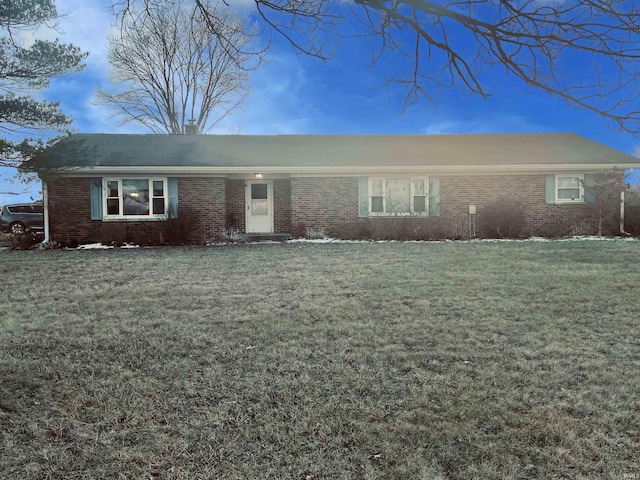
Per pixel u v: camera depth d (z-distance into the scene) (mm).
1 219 18781
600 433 2705
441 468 2404
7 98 12617
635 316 5180
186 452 2592
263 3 2621
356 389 3354
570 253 10570
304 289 6902
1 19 8609
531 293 6383
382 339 4457
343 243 13586
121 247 13672
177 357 4074
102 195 14500
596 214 15023
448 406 3061
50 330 4938
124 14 3008
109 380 3576
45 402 3221
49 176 13219
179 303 6113
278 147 16750
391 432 2752
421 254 10695
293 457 2527
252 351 4188
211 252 11719
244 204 15930
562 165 14742
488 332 4656
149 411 3074
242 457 2541
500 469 2383
